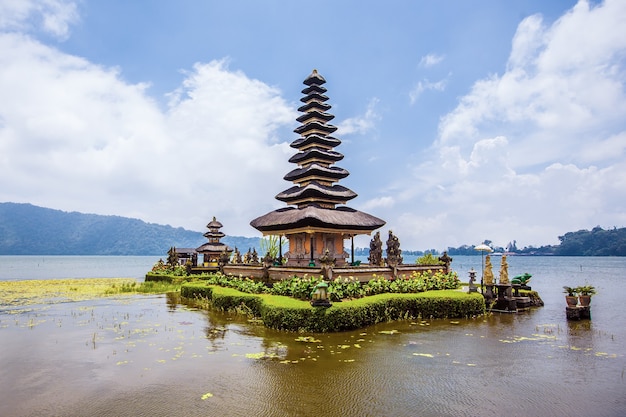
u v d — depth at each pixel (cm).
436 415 839
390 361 1214
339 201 2877
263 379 1053
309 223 2494
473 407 878
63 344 1436
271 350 1341
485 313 2122
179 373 1104
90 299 2828
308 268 2231
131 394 954
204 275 3944
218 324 1811
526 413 848
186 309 2306
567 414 845
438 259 3216
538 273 7231
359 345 1410
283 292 2081
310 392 963
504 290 2228
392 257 2492
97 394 955
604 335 1591
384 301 1888
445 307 2000
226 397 934
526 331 1666
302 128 3056
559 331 1667
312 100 3084
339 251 2802
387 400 915
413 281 2298
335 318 1631
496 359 1242
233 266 3006
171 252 4719
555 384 1020
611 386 1006
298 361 1211
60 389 988
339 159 2997
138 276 6306
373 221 2822
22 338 1530
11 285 4125
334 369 1134
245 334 1595
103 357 1265
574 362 1212
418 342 1458
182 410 862
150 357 1262
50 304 2539
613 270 8494
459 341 1477
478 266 12088
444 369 1138
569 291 1995
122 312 2188
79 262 14975
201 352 1320
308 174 2838
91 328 1725
